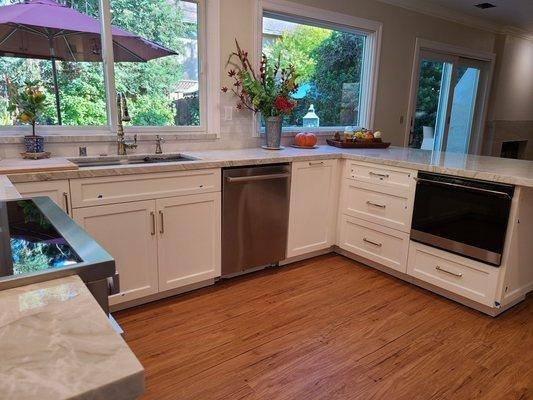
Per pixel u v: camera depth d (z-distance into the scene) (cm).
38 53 244
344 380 180
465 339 215
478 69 559
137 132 284
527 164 260
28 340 49
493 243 228
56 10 246
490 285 234
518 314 243
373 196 299
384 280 289
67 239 86
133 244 229
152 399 166
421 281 277
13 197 124
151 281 240
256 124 335
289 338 213
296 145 354
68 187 202
